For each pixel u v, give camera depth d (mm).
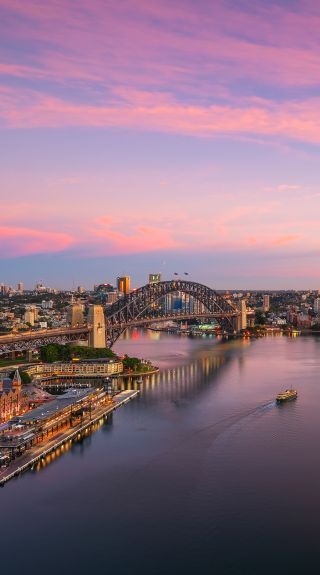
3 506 138125
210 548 118812
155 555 116438
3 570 112688
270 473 155125
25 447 174875
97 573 111125
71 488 147500
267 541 120625
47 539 123250
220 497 140875
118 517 132000
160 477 153875
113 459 168375
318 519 129250
